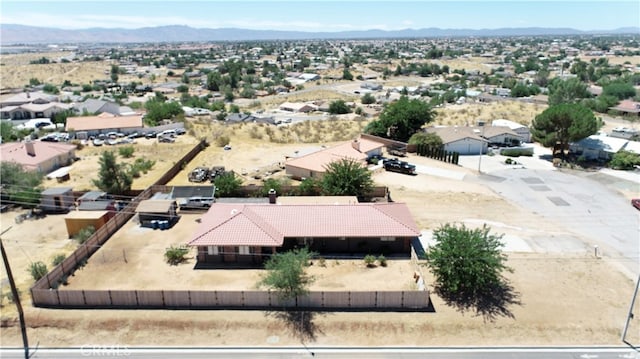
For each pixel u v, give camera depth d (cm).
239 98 17600
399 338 3200
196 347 3120
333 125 10500
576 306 3538
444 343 3162
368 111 13212
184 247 4378
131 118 9431
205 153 7862
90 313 3394
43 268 3803
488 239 3741
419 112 8531
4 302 3509
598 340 3194
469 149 7988
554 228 4916
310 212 4434
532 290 3731
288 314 3394
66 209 5334
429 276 3906
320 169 6316
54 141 8388
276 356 3034
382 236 4209
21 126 10019
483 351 3086
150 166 6938
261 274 3931
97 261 4150
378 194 5772
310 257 4097
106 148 8188
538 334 3247
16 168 5650
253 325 3291
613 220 5128
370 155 7419
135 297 3462
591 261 4200
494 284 3769
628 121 10588
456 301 3569
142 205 4994
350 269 4025
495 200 5741
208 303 3475
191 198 5356
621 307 3534
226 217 4331
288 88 19888
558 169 7069
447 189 6144
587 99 12394
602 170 6994
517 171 6969
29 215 5188
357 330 3253
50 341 3172
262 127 10169
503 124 9162
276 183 5744
